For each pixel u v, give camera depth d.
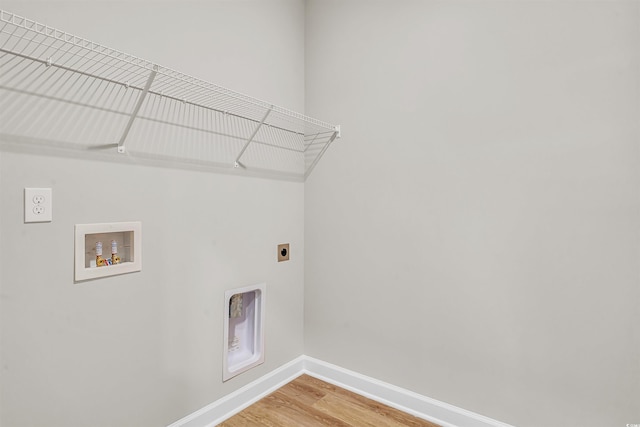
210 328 1.71
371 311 2.00
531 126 1.50
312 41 2.24
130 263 1.39
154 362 1.49
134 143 1.40
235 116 1.81
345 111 2.08
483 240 1.62
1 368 1.09
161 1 1.47
